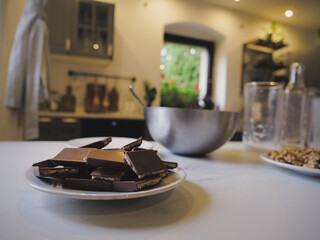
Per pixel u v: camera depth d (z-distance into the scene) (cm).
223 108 261
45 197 23
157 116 46
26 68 124
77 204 22
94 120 173
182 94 248
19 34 123
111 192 20
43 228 17
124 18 215
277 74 277
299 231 18
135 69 220
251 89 64
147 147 43
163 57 277
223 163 44
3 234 16
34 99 124
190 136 45
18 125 153
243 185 30
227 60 260
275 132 61
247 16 256
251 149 64
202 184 30
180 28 258
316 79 263
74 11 178
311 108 70
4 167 34
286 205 23
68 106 196
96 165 22
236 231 17
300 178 35
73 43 178
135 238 16
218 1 240
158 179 23
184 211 21
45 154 45
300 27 241
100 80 209
